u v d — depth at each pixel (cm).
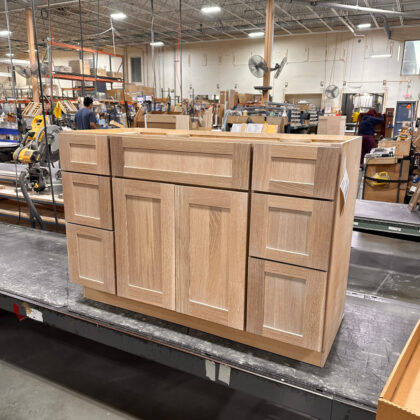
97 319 165
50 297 185
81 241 171
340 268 139
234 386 136
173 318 162
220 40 1684
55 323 174
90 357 235
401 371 96
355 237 460
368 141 808
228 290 140
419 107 1384
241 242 133
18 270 218
